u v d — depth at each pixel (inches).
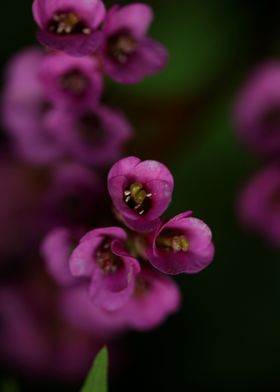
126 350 14.7
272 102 13.8
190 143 13.2
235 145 15.3
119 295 9.5
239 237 15.2
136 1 15.0
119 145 11.1
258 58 14.7
